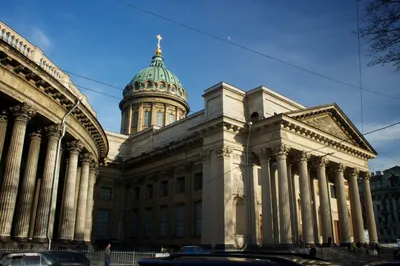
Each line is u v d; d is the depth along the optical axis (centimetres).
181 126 4228
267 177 3247
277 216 3312
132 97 6094
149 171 4453
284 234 3003
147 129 4800
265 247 3077
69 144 2620
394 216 7925
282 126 3228
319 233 3881
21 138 1927
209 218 3256
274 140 3231
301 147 3369
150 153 4353
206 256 412
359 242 3803
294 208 3512
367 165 4247
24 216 2067
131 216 4606
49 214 2188
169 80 6300
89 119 2684
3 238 1803
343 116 3888
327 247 3259
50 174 2219
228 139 3319
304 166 3341
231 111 3500
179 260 406
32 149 2233
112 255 2569
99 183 4584
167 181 4181
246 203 3316
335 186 4075
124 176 4816
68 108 2384
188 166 3853
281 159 3153
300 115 3375
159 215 4178
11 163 1880
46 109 2153
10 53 1794
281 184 3100
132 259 2558
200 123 3647
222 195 3173
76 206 2859
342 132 3969
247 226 3250
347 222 3628
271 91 3603
